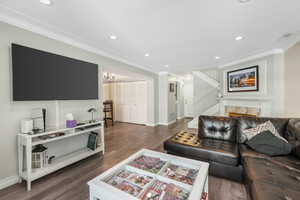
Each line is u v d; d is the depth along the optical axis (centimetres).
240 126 230
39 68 201
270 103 315
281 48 297
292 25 203
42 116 200
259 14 174
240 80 394
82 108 273
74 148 262
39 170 187
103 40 252
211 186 176
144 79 564
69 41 245
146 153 179
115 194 104
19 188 174
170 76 624
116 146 326
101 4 152
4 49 174
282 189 106
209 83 515
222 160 187
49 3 149
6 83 176
